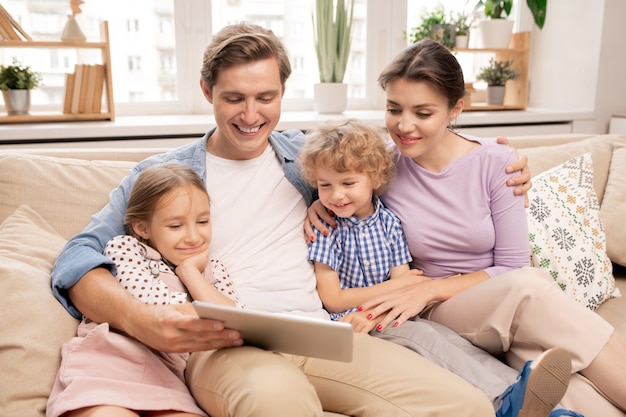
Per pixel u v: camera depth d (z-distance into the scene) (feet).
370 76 10.11
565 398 3.99
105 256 4.21
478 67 10.89
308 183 4.95
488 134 9.53
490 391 3.80
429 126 4.49
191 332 3.50
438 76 4.37
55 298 4.01
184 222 4.27
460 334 4.52
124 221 4.44
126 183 4.72
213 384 3.48
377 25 9.93
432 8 10.24
